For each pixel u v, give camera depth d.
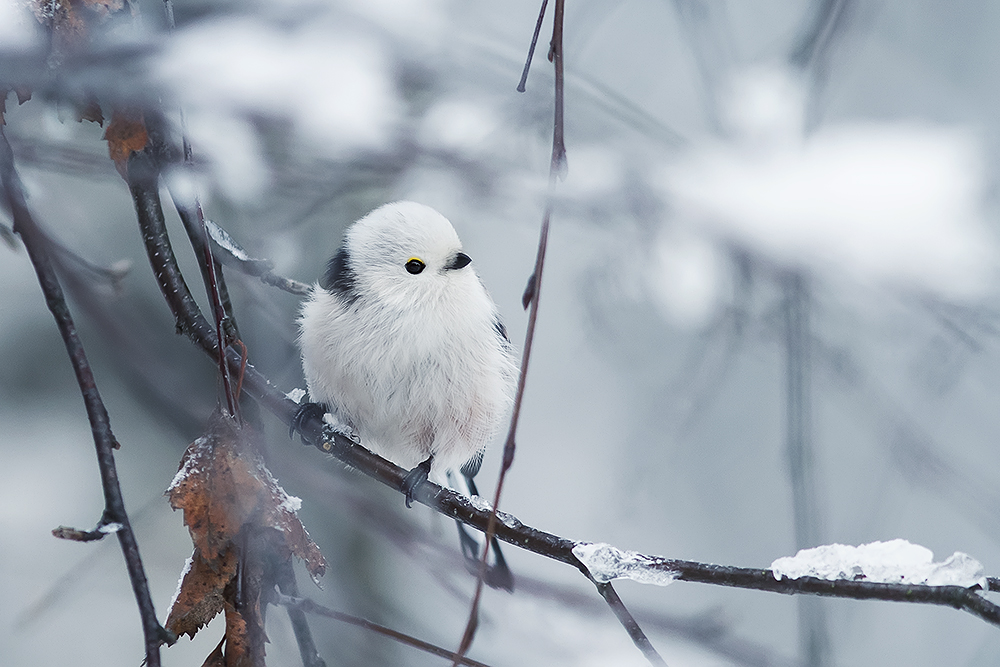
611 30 2.93
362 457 2.84
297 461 2.86
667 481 2.97
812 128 2.81
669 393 2.89
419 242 2.85
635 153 2.79
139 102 2.77
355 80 2.78
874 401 2.86
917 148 2.78
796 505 2.83
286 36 2.78
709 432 2.97
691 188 2.78
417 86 2.79
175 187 2.79
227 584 2.78
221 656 2.78
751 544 2.97
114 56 2.77
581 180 2.79
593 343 2.89
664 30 2.93
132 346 2.82
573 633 2.85
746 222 2.78
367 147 2.78
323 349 2.85
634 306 2.84
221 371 2.79
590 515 2.99
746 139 2.80
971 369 2.84
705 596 2.96
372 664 2.89
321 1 2.78
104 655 2.92
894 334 2.84
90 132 2.83
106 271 2.82
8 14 2.77
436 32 2.79
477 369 2.86
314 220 2.89
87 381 2.77
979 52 2.98
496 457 2.99
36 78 2.77
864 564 2.78
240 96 2.77
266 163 2.80
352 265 2.85
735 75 2.82
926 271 2.78
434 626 2.92
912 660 2.96
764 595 2.96
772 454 2.98
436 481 2.87
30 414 2.95
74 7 2.77
